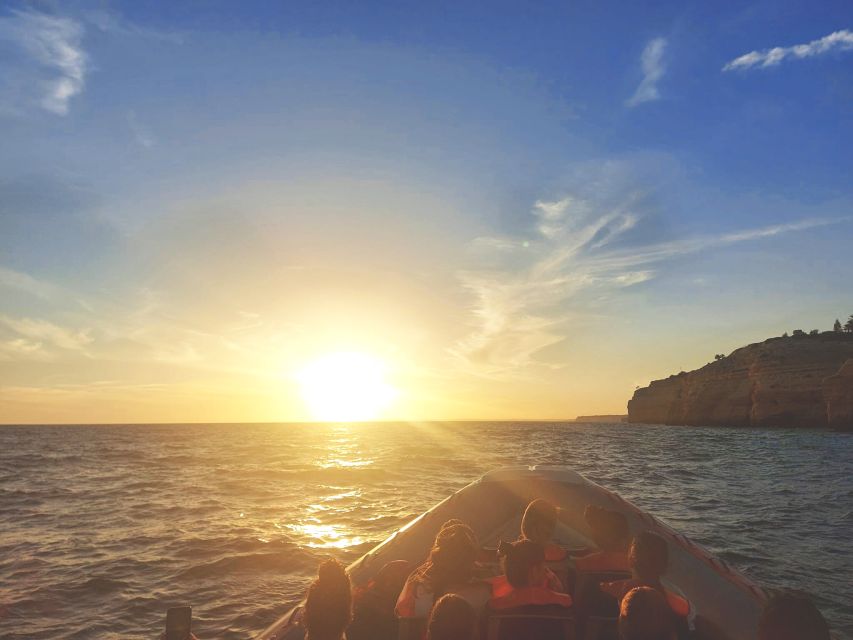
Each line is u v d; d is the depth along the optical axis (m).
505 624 2.84
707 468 26.12
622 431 99.19
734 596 3.92
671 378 129.00
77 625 7.14
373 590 3.88
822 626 2.11
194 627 7.00
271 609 7.55
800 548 9.99
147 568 9.43
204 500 16.91
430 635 2.43
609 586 3.30
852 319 105.50
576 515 5.10
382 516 13.87
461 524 3.54
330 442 61.91
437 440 66.19
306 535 11.72
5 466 31.22
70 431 126.50
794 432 71.06
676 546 4.59
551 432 99.62
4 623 7.20
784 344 92.31
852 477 21.12
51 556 10.30
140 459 35.56
